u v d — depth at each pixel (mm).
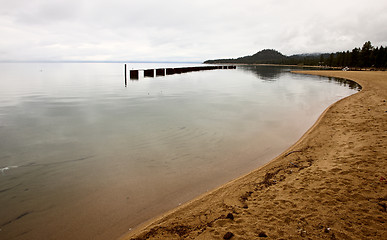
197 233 3334
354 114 11203
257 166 6039
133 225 3752
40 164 6059
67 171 5688
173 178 5406
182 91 22406
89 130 9133
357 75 48062
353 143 6871
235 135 8656
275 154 6855
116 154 6785
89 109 13242
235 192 4559
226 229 3352
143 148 7289
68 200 4480
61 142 7781
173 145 7570
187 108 13742
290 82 35375
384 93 19094
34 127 9523
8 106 13977
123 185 5070
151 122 10391
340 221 3291
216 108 13836
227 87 26812
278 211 3719
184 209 4062
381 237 2895
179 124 10094
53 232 3607
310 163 5812
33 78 37625
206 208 4047
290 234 3109
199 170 5820
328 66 125062
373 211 3451
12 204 4309
